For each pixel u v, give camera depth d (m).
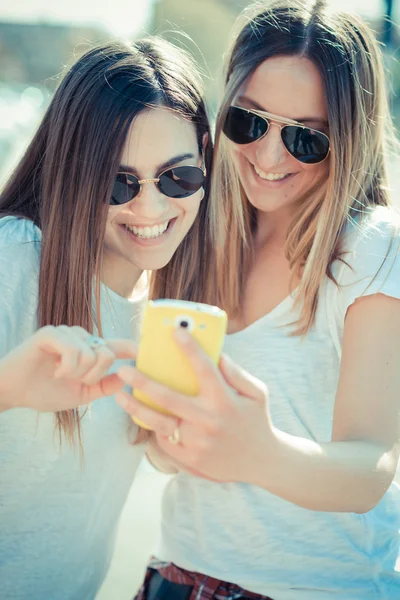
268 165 2.19
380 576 2.09
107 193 1.98
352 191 2.13
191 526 2.19
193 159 2.12
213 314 1.45
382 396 1.84
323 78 2.12
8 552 2.03
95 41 2.27
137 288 2.30
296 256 2.18
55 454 1.99
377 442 1.77
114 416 2.08
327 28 2.14
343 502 1.65
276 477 1.54
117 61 2.04
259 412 1.47
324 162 2.21
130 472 2.21
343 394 1.88
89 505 2.10
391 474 1.74
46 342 1.50
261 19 2.22
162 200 2.04
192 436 1.45
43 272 1.99
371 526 2.11
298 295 2.11
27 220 2.04
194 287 2.39
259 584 2.07
